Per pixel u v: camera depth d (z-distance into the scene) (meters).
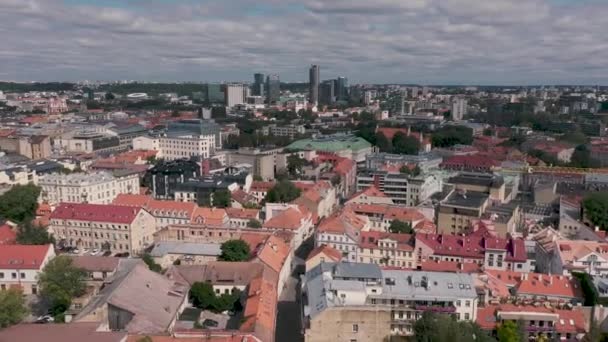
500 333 126.06
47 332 115.19
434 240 189.50
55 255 172.50
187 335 115.88
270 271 163.50
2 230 196.00
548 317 131.88
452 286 135.62
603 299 142.88
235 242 182.50
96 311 126.19
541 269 189.50
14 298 123.62
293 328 147.12
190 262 186.62
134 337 115.62
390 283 136.00
